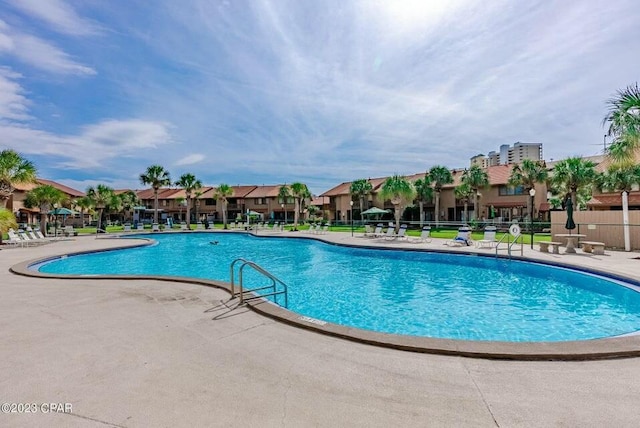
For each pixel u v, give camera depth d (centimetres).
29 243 2169
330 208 5441
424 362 390
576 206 2809
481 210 3831
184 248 2192
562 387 329
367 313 770
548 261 1183
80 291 747
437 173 3566
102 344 441
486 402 302
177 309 609
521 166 3256
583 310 773
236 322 538
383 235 2523
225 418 276
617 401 303
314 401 304
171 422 269
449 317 734
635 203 2538
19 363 382
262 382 341
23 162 2169
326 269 1349
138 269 1403
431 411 288
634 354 398
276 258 1703
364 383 339
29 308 614
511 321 702
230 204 6216
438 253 1540
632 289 817
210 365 380
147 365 379
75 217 5050
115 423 267
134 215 5519
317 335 481
